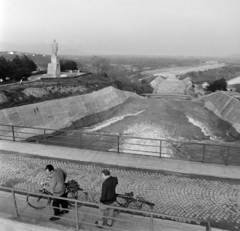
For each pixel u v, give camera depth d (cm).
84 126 4091
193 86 11331
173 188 1041
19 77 6209
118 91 6406
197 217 849
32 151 1436
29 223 780
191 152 2691
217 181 1102
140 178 1124
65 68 9031
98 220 759
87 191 1013
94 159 1326
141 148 2806
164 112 4916
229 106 4578
